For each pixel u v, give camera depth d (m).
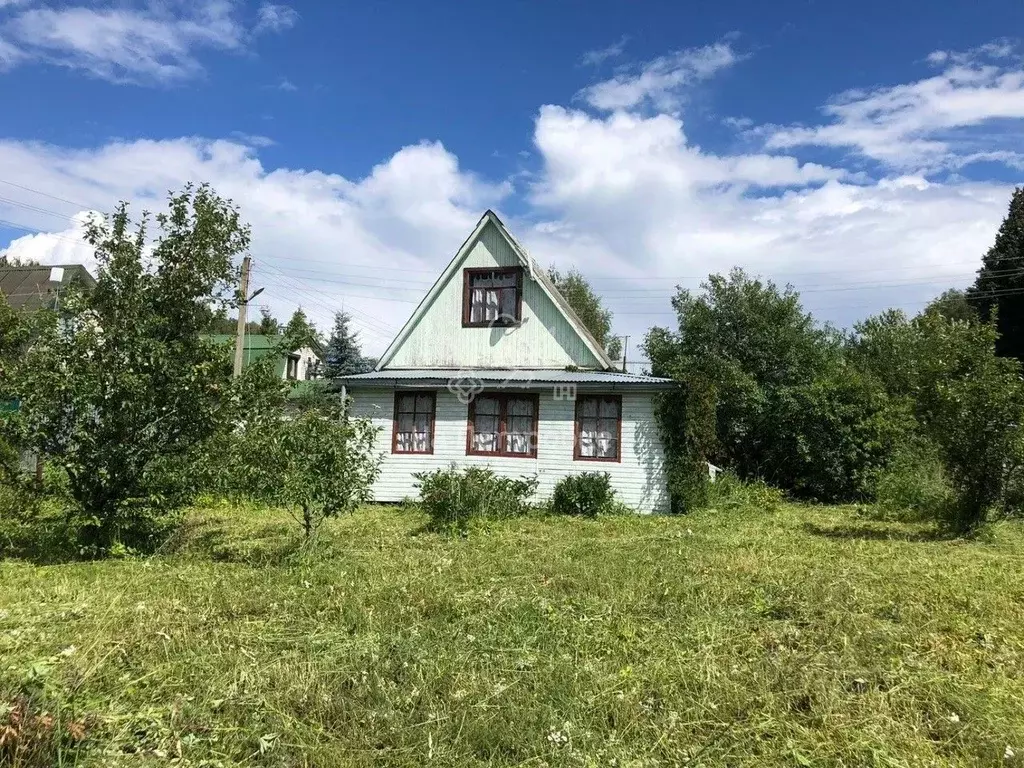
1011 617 6.58
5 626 6.01
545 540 11.34
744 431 20.42
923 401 13.19
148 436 10.06
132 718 4.16
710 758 3.85
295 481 9.39
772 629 6.09
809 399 19.16
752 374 22.67
